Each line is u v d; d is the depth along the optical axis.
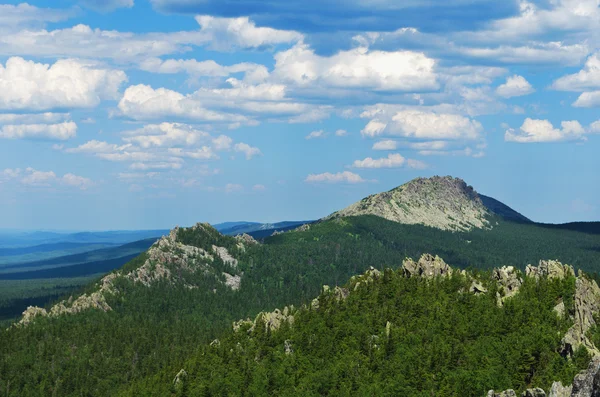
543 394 192.88
